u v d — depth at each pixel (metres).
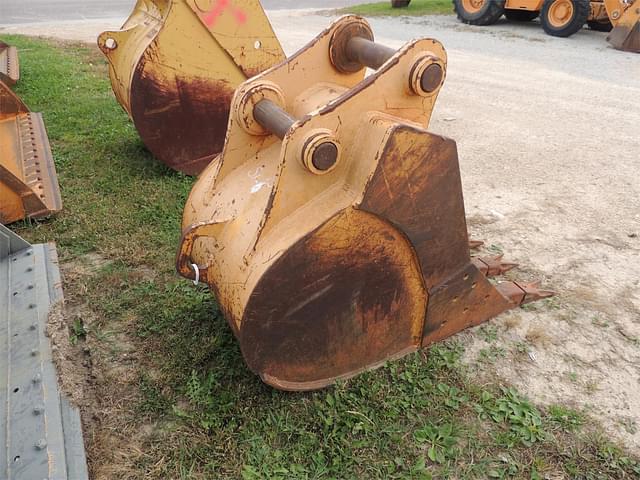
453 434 2.41
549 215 4.37
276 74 2.57
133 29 4.96
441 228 2.40
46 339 2.62
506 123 6.60
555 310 3.25
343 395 2.53
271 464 2.27
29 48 9.76
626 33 10.28
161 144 4.62
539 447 2.38
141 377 2.69
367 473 2.25
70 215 4.11
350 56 2.63
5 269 3.15
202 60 4.46
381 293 2.46
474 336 3.02
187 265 2.38
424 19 13.72
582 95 7.67
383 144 2.06
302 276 2.19
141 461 2.29
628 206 4.51
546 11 11.60
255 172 2.57
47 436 2.13
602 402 2.63
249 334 2.22
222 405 2.51
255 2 4.45
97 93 7.13
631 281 3.54
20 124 5.39
